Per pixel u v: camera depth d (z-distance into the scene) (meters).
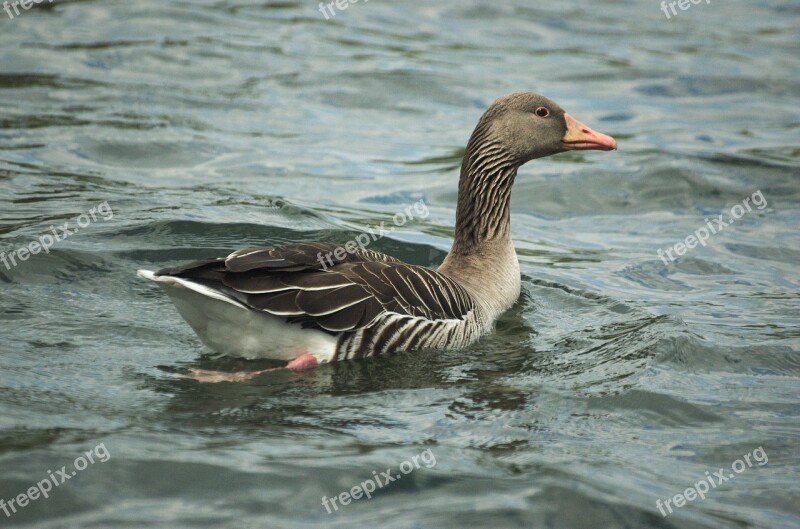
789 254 16.92
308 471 8.88
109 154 19.56
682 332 12.87
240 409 10.31
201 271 10.81
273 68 25.73
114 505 8.19
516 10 33.06
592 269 16.19
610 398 10.93
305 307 11.09
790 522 8.53
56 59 24.75
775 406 10.93
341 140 21.77
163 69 24.86
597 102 24.78
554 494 8.66
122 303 13.29
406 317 11.85
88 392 10.49
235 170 19.48
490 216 14.26
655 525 8.33
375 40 28.88
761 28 32.03
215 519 8.07
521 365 12.00
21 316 12.55
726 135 22.80
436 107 24.16
